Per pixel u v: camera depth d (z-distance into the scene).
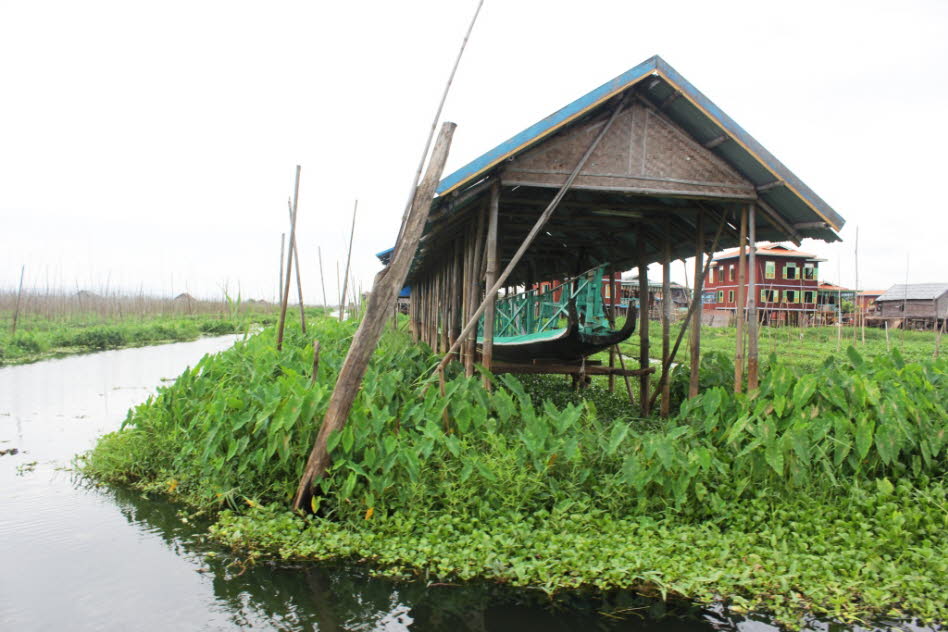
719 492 5.70
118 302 33.06
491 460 5.77
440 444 5.98
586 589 4.70
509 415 6.41
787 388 6.62
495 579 4.80
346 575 4.93
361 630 4.24
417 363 8.57
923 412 6.24
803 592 4.51
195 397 7.59
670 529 5.42
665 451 5.50
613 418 8.96
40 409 11.85
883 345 25.42
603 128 7.07
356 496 5.71
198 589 4.79
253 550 5.31
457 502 5.55
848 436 5.92
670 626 4.24
